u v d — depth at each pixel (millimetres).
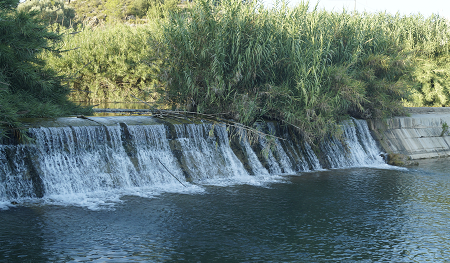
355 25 23531
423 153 24891
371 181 16375
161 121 16172
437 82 39812
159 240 9148
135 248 8633
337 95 19422
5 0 15539
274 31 18984
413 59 30078
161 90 19188
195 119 17391
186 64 18281
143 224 10133
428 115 28328
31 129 12414
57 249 8375
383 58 23625
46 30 16891
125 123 14805
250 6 18781
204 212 11328
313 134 18828
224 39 18062
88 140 13617
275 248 8969
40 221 9984
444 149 26375
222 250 8734
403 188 15195
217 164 16203
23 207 10969
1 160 11695
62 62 39344
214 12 18547
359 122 23172
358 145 21969
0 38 15195
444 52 41000
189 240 9227
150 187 13844
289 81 19281
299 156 18797
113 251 8422
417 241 9680
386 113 24578
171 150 15461
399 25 37156
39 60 17000
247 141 17672
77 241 8852
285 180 16016
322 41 19203
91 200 11953
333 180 16312
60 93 17766
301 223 10734
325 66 20719
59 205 11312
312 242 9414
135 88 40938
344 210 12070
